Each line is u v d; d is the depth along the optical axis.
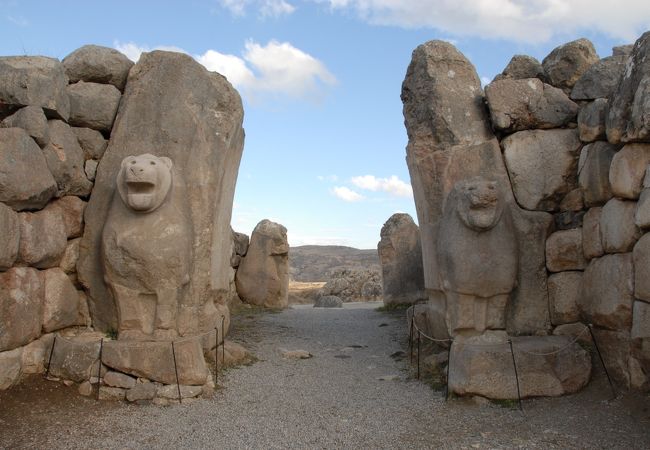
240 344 7.30
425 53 6.41
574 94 6.15
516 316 5.82
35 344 5.13
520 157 6.04
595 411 4.75
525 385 5.11
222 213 6.20
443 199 6.07
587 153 5.79
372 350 7.32
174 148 5.76
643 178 4.81
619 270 5.03
